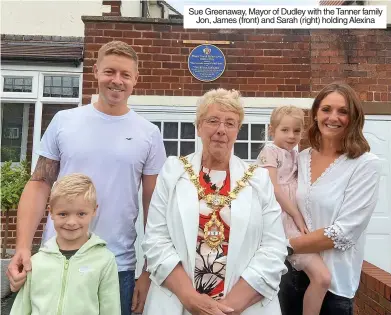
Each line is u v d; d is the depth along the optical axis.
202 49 5.85
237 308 1.98
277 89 5.88
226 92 2.29
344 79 5.90
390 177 5.94
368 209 2.35
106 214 2.41
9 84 6.26
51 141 2.52
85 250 2.18
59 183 2.18
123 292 2.45
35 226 2.43
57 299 2.06
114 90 2.45
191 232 2.08
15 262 2.17
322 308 2.47
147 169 2.59
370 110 5.90
